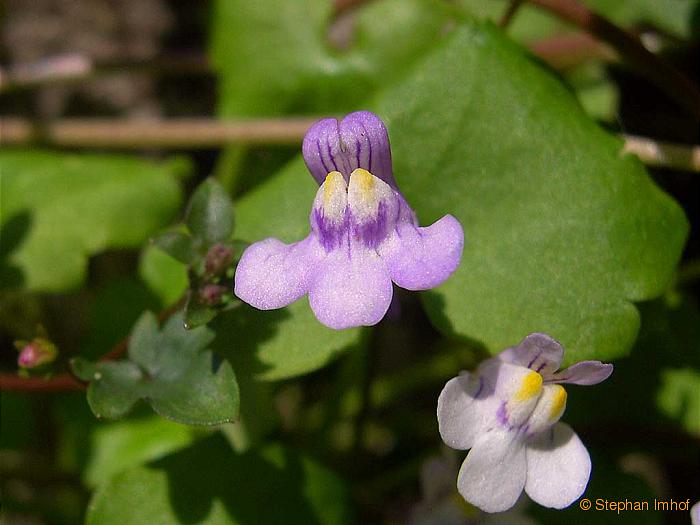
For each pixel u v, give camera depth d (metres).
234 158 0.06
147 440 0.05
